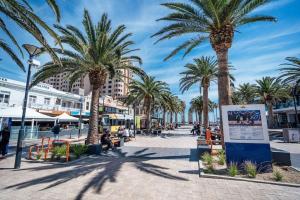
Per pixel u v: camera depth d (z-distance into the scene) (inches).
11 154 411.2
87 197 180.2
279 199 178.9
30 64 322.3
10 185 212.1
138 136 957.2
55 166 302.7
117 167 298.0
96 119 509.4
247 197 183.6
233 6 371.9
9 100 992.2
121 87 3686.0
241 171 270.1
